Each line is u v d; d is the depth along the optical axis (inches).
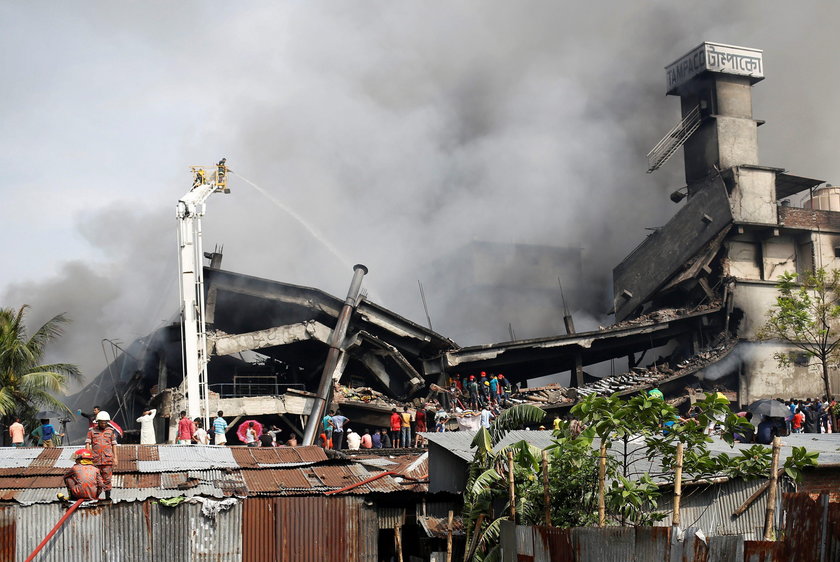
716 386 2023.9
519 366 2090.3
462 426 1460.4
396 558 756.0
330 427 1403.8
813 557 408.5
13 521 665.0
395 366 1818.4
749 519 671.8
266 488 733.3
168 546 690.8
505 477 671.1
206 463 789.9
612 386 1923.0
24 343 1599.4
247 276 1726.1
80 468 679.1
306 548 715.4
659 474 673.6
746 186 2159.2
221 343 1648.6
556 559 553.3
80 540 674.2
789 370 2069.4
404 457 885.8
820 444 823.7
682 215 2218.3
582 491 639.8
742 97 2265.0
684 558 462.3
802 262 2164.1
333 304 1761.8
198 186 1628.9
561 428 653.9
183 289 1545.3
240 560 701.9
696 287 2151.8
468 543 663.8
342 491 731.4
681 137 2276.1
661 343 2089.1
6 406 1517.0
